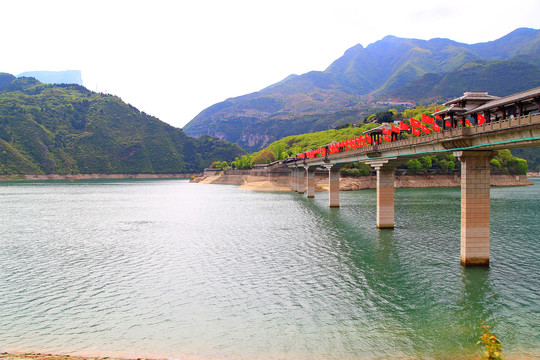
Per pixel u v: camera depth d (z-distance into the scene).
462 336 31.56
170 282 45.06
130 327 33.47
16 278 47.03
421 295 40.06
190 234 74.19
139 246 64.06
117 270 50.06
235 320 34.69
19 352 29.08
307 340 31.00
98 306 38.12
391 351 29.33
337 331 32.47
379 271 48.03
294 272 48.12
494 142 43.41
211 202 138.62
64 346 30.14
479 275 45.78
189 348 29.81
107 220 94.81
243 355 28.78
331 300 39.00
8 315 36.12
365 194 159.38
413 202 120.75
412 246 60.75
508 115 45.97
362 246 61.28
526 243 60.72
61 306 38.19
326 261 52.84
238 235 72.25
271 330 32.72
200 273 48.28
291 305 37.88
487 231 48.72
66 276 47.69
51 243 67.06
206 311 36.69
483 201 48.53
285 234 72.50
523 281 43.62
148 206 127.44
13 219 97.19
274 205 124.50
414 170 197.75
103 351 29.36
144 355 28.77
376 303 38.19
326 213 101.38
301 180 177.88
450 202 120.56
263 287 42.94
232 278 46.12
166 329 33.03
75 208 122.44
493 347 24.67
